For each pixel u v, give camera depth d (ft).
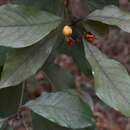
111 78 2.90
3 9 2.89
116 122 8.98
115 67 2.93
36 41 2.83
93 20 3.09
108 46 10.54
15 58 2.93
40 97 3.05
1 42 2.80
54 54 3.52
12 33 2.84
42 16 2.92
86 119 2.98
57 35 3.11
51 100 3.04
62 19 2.95
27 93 3.42
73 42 3.15
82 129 3.27
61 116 2.98
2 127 3.15
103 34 3.14
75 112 3.00
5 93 3.35
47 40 3.01
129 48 10.54
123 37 10.81
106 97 2.83
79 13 3.53
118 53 10.46
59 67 3.63
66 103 3.02
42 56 2.96
